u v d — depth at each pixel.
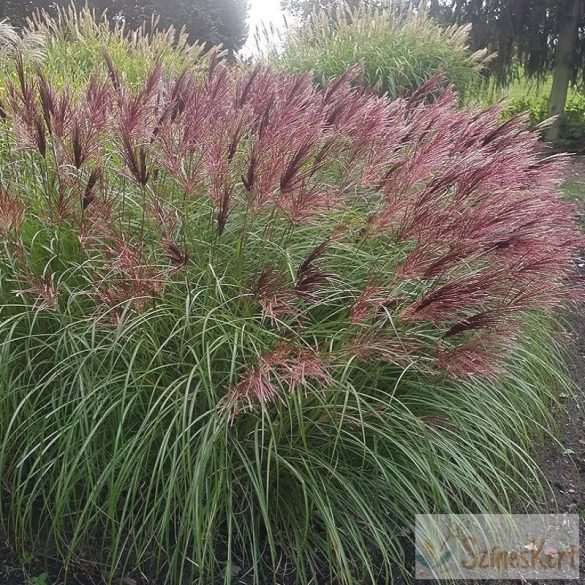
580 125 12.57
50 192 2.97
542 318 4.07
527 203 2.88
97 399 2.47
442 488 2.64
